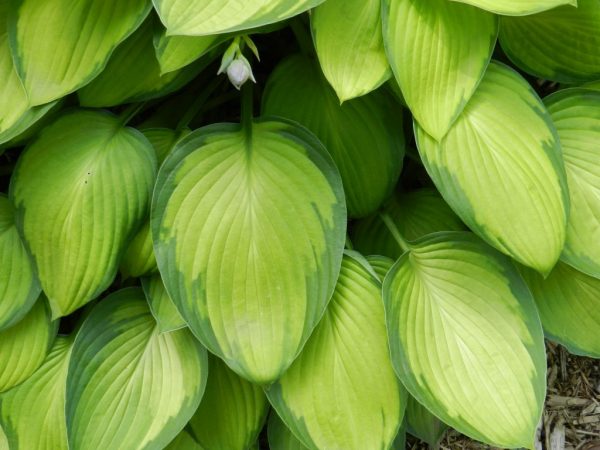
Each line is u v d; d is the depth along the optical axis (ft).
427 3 2.56
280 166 2.60
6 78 2.67
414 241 2.74
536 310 2.68
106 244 2.60
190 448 2.89
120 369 2.68
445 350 2.63
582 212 2.75
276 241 2.56
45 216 2.62
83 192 2.61
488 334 2.65
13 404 2.77
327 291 2.56
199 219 2.56
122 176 2.62
